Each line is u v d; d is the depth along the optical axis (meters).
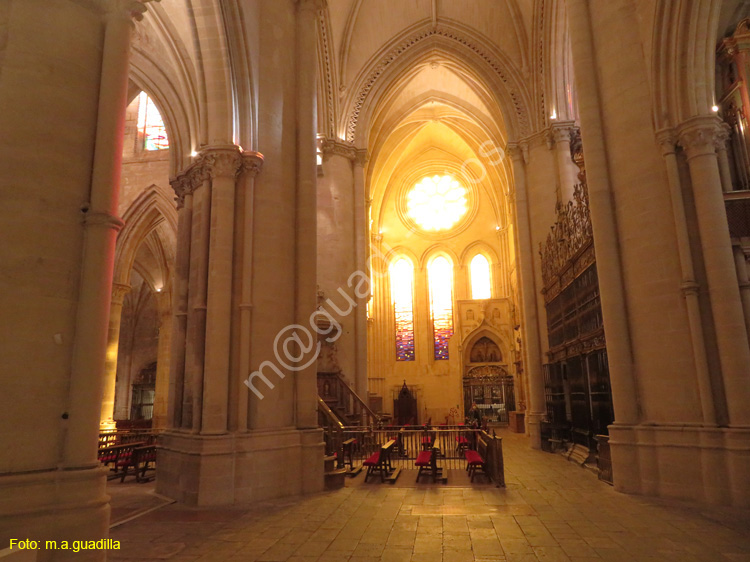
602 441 11.84
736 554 6.39
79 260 6.00
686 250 9.95
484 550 6.67
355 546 6.90
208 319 10.56
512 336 34.47
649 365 10.31
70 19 6.33
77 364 5.75
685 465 9.55
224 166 11.08
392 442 13.68
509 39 22.80
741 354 9.23
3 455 5.22
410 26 24.05
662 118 10.52
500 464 11.09
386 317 37.78
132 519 8.54
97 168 6.21
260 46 12.24
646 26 10.91
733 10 12.03
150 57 13.72
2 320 5.39
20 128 5.79
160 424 26.89
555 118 20.95
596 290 13.34
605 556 6.39
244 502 9.81
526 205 21.69
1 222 5.54
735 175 11.65
